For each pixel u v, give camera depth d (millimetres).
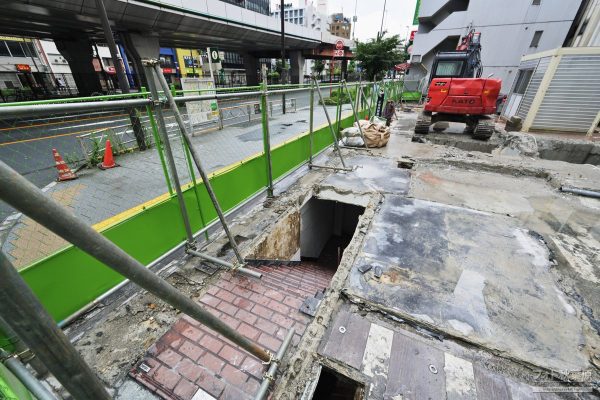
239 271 2617
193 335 1964
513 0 16562
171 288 998
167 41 19453
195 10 13719
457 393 1524
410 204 3686
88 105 1631
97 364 1753
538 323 1945
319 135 5836
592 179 4281
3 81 24125
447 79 7754
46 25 12695
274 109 13375
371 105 10055
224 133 8828
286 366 1727
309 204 4980
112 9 10500
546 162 5297
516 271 2443
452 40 20406
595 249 2762
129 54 13789
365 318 2006
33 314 635
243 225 3469
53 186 4824
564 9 15430
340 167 5148
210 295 2371
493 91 7367
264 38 20516
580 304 2107
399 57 20281
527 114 9781
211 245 3029
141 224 2236
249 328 2055
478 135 8062
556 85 8992
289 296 2393
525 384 1572
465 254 2672
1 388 750
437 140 8305
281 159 4410
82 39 16391
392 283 2318
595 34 11453
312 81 4664
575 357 1715
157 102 2102
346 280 2359
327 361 1700
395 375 1617
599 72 8352
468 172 4898
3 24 12195
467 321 1961
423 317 1994
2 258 546
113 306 2271
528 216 3373
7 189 515
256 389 1632
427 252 2705
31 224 3383
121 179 5145
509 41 17375
